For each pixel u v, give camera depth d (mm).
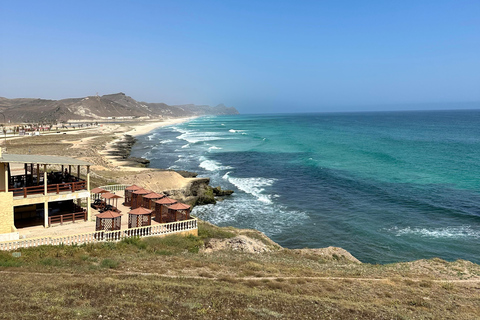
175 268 17781
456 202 39062
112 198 29703
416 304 15844
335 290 16812
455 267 22000
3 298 11836
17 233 19781
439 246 27984
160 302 12930
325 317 13367
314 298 15094
